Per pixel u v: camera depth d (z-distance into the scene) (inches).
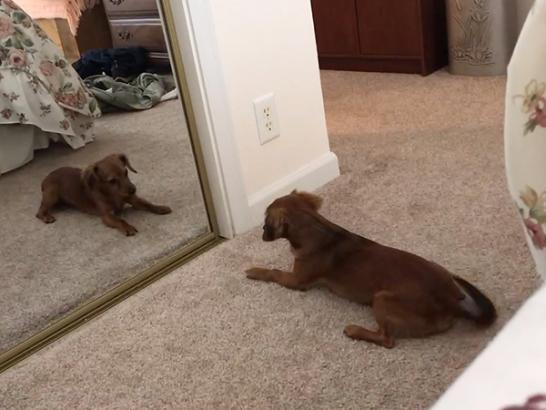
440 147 81.5
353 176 76.9
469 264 55.8
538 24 27.9
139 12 68.9
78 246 69.5
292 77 71.3
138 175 74.4
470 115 91.2
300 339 50.0
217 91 63.1
